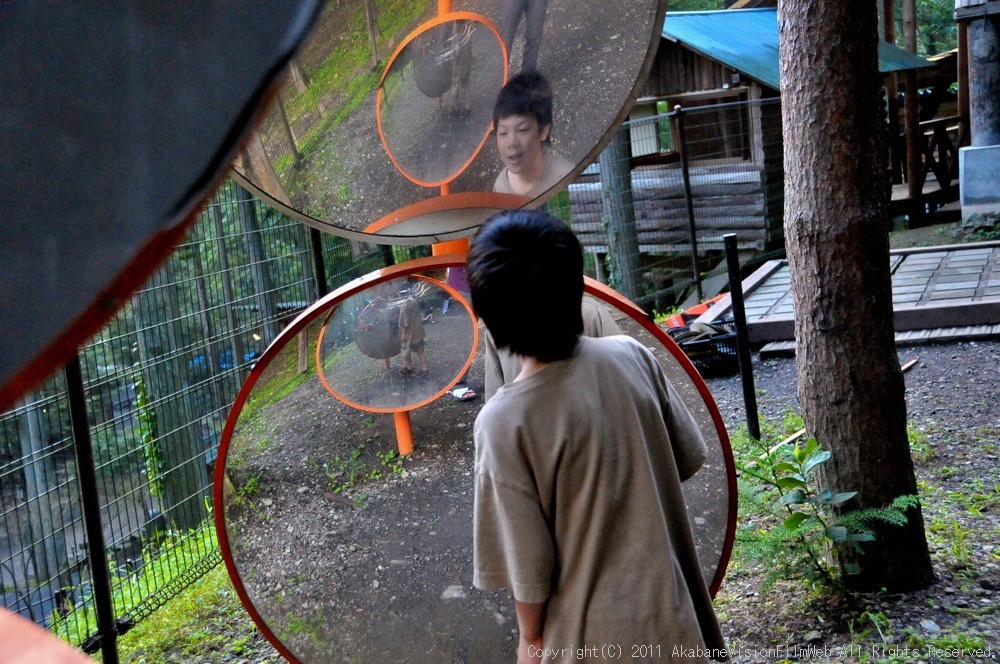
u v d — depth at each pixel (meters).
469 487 2.20
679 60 11.66
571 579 1.51
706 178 11.03
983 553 3.14
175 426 4.46
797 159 2.86
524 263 1.46
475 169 1.95
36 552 4.10
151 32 0.18
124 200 0.18
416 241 2.10
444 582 2.22
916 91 11.28
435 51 1.77
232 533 2.08
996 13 9.30
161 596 3.90
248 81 0.17
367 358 2.13
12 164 0.18
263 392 2.04
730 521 2.08
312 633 2.19
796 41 2.79
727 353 6.23
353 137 1.79
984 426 4.46
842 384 2.85
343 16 1.59
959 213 11.12
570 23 1.86
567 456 1.48
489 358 2.14
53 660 0.20
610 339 1.64
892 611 2.79
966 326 6.03
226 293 4.80
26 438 4.12
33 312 0.18
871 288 2.80
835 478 2.92
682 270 10.16
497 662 2.23
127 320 4.25
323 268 5.02
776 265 8.41
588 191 11.10
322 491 2.15
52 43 0.18
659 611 1.47
